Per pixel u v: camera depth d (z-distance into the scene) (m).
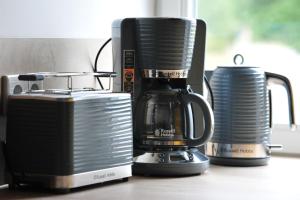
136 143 1.58
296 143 1.99
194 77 1.66
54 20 1.57
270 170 1.67
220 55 2.17
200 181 1.49
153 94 1.58
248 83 1.73
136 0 1.98
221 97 1.75
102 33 1.79
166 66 1.56
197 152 1.60
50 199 1.27
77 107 1.31
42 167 1.31
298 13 2.13
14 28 1.43
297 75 2.12
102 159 1.38
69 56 1.61
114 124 1.41
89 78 1.70
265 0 2.15
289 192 1.37
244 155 1.73
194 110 1.65
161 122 1.56
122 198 1.29
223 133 1.75
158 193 1.34
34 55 1.48
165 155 1.54
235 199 1.29
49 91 1.39
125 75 1.59
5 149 1.35
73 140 1.30
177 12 2.11
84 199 1.27
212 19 2.17
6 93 1.35
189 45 1.58
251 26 2.16
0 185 1.35
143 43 1.57
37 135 1.31
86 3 1.71
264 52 2.16
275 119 2.05
